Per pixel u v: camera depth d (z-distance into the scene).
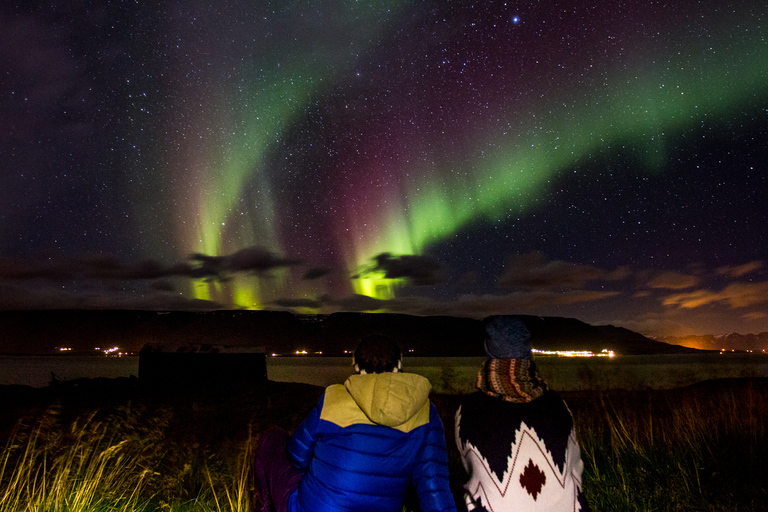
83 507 4.20
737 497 4.41
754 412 7.36
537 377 2.45
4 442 6.25
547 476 2.22
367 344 2.69
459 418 2.45
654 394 14.05
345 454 2.46
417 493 2.55
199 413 9.58
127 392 13.76
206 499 4.72
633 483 4.80
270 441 3.11
